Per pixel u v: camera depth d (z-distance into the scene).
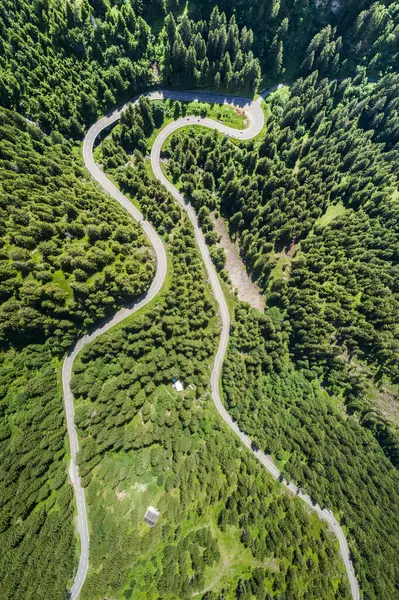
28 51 95.06
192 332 100.62
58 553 69.19
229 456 91.00
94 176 105.12
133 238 98.44
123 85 109.25
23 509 69.56
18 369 79.44
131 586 69.75
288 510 87.50
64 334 84.56
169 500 81.06
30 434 76.25
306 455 98.00
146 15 112.75
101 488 79.50
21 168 88.00
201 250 109.62
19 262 77.25
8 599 63.03
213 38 110.38
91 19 104.12
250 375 105.00
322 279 110.94
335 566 83.38
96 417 83.62
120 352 92.38
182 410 94.44
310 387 106.94
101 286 87.88
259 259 108.25
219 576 74.12
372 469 97.44
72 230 87.44
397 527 91.62
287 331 111.06
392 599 80.31
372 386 103.56
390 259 112.25
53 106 100.50
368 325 102.94
